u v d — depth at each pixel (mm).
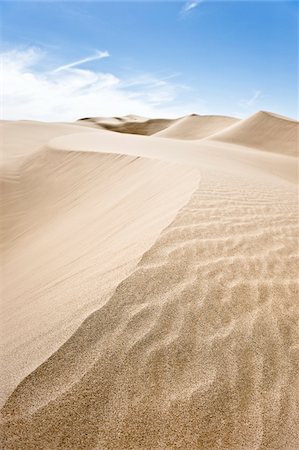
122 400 1509
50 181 11664
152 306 2059
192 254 2682
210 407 1513
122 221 4527
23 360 1767
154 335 1854
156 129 85500
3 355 1911
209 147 19922
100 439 1367
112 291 2164
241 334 1944
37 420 1420
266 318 2102
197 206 3904
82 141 17875
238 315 2092
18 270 4652
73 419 1427
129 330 1875
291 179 15742
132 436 1384
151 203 4934
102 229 4641
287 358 1830
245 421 1478
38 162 14391
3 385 1603
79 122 85812
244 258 2781
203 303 2143
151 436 1391
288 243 3285
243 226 3510
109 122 91750
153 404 1502
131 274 2336
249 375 1693
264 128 34594
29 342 1944
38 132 34375
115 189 7988
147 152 11898
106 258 2906
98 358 1697
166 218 3504
